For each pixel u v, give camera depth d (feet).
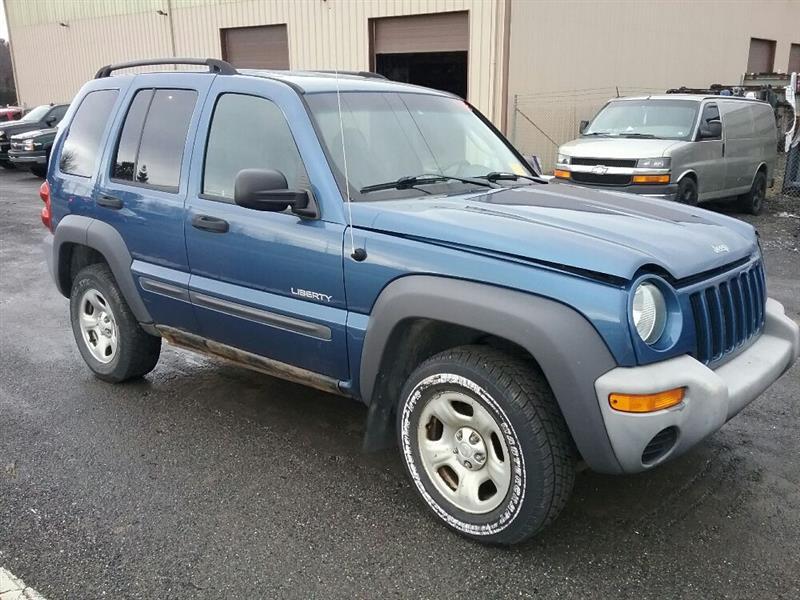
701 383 9.11
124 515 10.98
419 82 60.29
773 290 23.72
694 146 34.53
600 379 8.75
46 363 17.72
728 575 9.49
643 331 9.04
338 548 10.16
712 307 10.05
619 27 59.52
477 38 50.34
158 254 13.66
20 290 25.25
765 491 11.49
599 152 34.55
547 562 9.80
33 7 85.35
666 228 10.68
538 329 8.91
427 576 9.55
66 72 84.58
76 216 15.35
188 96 13.47
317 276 11.12
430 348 11.00
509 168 14.29
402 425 10.77
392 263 10.25
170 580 9.48
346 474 12.21
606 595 9.13
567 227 10.00
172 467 12.46
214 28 67.56
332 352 11.27
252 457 12.80
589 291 8.86
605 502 11.23
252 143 12.24
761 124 40.65
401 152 12.41
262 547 10.18
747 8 79.15
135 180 14.16
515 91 50.90
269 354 12.47
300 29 61.00
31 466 12.51
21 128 65.72
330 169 11.17
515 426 9.34
